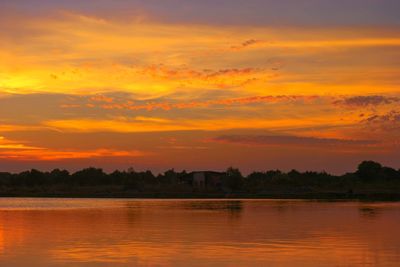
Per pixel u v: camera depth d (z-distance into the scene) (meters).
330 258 31.02
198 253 32.84
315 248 35.09
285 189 191.12
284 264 29.12
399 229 48.28
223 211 79.19
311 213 73.56
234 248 35.03
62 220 60.53
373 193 172.75
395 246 36.06
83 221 58.88
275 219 61.38
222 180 197.88
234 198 166.12
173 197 182.12
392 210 81.69
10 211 82.44
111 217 65.75
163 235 42.97
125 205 106.56
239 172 195.00
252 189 192.75
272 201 131.38
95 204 114.44
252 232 45.41
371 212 75.81
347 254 32.50
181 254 32.44
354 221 58.00
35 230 47.47
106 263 29.42
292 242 38.34
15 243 37.62
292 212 76.25
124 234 43.75
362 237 41.56
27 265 28.84
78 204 114.88
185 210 83.06
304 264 29.12
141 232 45.44
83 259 30.64
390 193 172.38
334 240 39.50
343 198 157.50
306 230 47.19
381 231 46.41
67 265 28.84
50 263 29.39
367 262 29.77
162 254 32.41
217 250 34.09
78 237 41.50
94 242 38.16
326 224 53.91
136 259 30.64
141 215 69.62
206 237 41.47
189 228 49.38
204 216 67.12
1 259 30.69
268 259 30.69
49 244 37.00
